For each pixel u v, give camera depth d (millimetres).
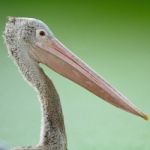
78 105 14953
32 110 14242
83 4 27375
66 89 16172
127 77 17719
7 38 8328
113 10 26922
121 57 20031
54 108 8242
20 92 15555
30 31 8258
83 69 8328
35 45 8297
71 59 8344
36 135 12805
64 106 14875
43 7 26344
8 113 14062
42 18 24922
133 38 22781
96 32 23469
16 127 13195
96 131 13320
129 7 27359
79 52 20703
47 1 26906
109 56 20156
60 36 22734
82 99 15391
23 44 8289
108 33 23406
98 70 18500
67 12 26109
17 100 14977
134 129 13484
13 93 15492
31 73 8305
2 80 16641
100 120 13977
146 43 22078
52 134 8156
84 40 22250
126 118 14117
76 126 13578
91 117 14148
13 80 16609
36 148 7961
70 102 15172
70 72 8344
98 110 14609
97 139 12891
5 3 26219
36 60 8336
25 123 13438
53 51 8328
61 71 8367
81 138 12922
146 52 20766
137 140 12852
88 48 21188
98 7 27219
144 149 12359
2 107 14484
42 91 8273
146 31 24062
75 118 14086
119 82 17219
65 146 8312
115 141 12797
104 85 8320
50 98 8258
